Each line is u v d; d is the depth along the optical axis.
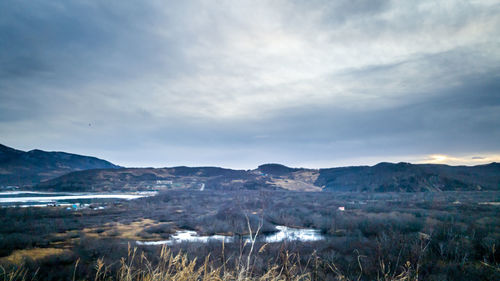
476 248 20.81
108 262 17.05
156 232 47.22
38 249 30.70
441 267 16.64
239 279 2.93
